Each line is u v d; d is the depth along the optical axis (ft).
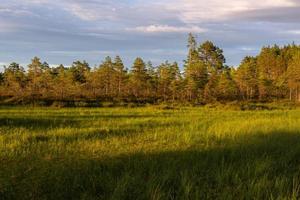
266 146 38.99
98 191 22.81
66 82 264.11
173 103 196.95
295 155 34.09
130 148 38.55
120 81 270.67
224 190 22.07
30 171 27.12
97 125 67.00
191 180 24.02
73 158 32.42
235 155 32.91
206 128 61.00
